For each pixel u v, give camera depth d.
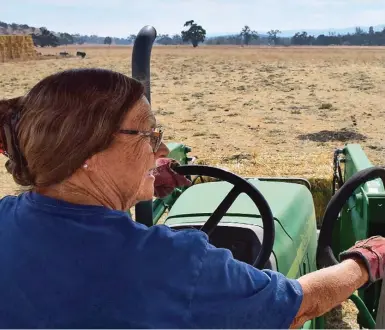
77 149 1.27
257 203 2.14
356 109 15.58
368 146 10.70
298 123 13.54
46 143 1.27
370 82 23.55
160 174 2.13
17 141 1.36
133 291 1.24
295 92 20.30
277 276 1.33
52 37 166.12
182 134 12.45
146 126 1.36
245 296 1.27
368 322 2.49
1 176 8.70
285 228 2.82
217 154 10.14
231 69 35.25
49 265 1.27
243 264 1.31
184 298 1.24
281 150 10.39
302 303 1.36
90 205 1.31
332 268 1.48
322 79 25.69
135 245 1.27
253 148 10.69
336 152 4.48
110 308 1.24
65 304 1.25
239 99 18.58
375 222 2.92
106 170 1.33
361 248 1.57
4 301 1.29
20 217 1.34
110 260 1.26
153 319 1.23
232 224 2.65
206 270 1.26
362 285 1.52
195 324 1.25
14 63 48.22
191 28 131.00
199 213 2.85
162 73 32.25
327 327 3.85
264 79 26.23
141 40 1.93
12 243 1.32
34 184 1.35
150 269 1.25
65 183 1.32
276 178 3.78
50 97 1.28
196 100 18.69
